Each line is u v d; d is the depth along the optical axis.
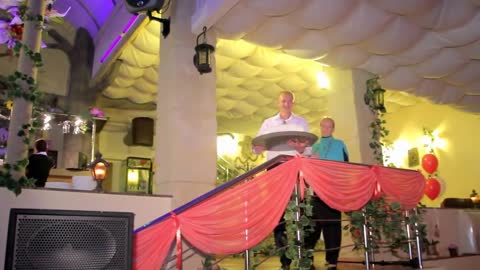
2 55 6.77
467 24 5.45
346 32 5.48
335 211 3.96
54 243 2.32
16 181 3.01
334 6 4.95
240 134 11.48
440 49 6.10
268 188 3.23
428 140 9.59
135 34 6.52
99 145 10.05
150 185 10.45
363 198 3.79
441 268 4.73
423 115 9.83
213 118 5.02
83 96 8.70
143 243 3.06
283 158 3.35
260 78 7.82
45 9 3.35
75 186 4.01
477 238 6.59
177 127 4.80
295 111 9.62
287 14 5.08
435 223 6.32
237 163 11.27
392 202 4.14
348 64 6.35
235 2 4.45
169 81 5.05
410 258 4.51
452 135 9.27
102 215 2.47
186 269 3.94
